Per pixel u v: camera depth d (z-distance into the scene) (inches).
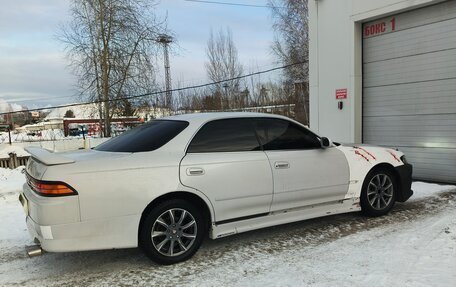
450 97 326.0
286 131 205.8
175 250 173.8
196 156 177.5
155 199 167.8
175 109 1347.2
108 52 912.3
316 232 208.2
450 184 325.1
